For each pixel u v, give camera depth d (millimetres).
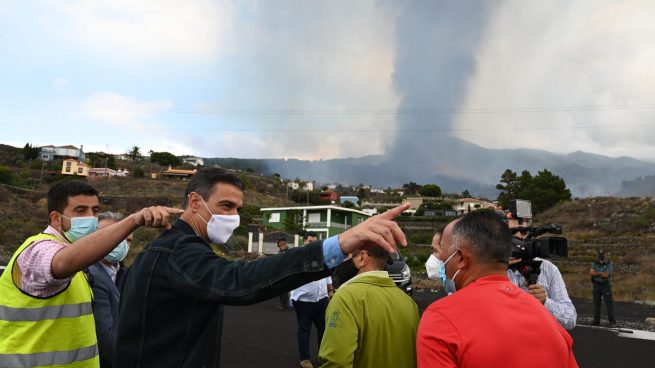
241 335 8984
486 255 2131
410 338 2695
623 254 29062
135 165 110375
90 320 2646
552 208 44500
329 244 1456
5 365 2242
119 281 3633
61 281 2127
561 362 1907
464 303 1966
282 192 101625
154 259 1819
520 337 1862
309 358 6562
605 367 7438
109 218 3973
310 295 6336
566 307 3199
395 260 11891
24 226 37281
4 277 2312
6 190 46219
